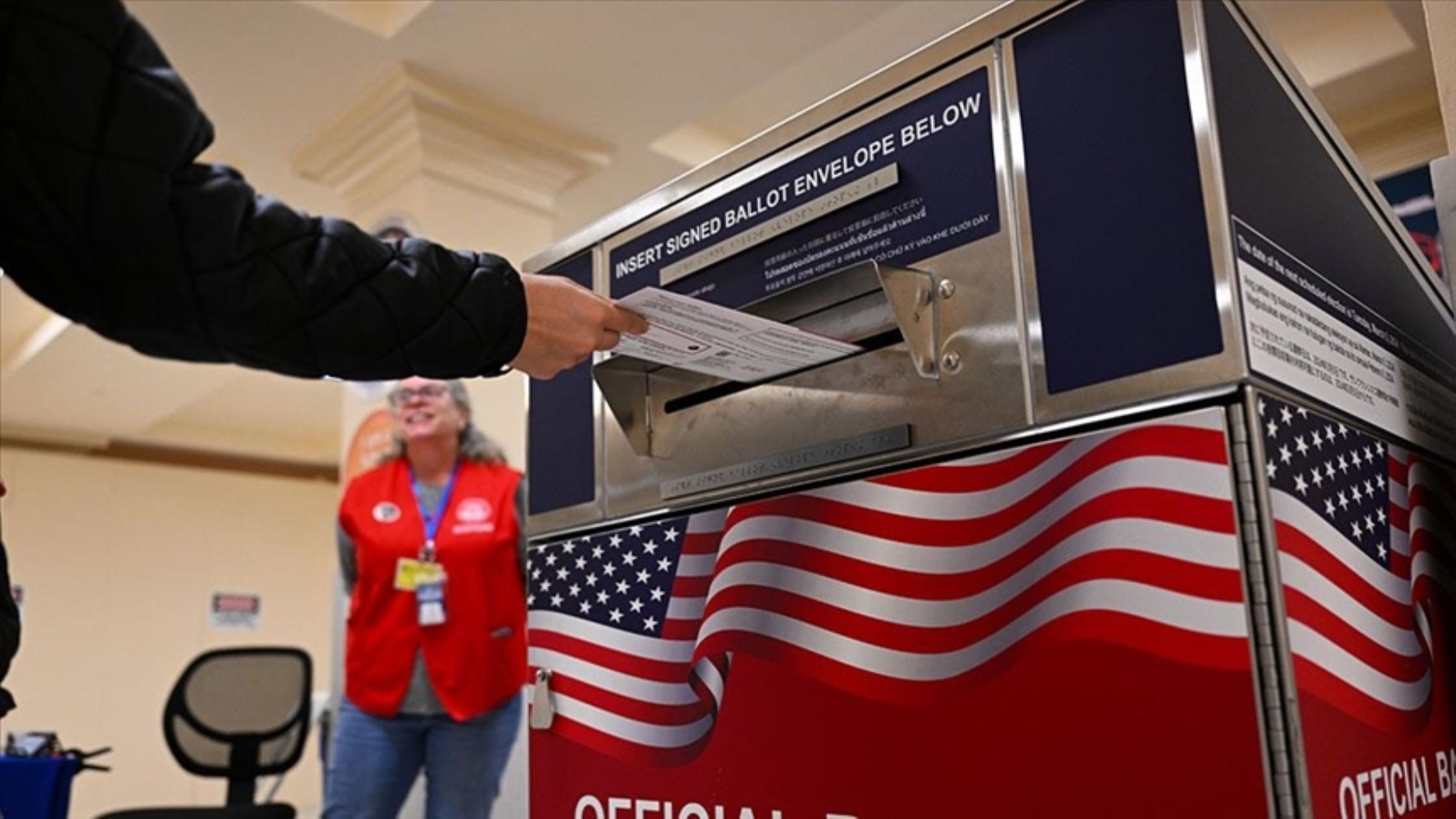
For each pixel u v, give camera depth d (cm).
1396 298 96
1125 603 70
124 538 788
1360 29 371
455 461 298
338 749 277
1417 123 390
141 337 68
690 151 428
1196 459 69
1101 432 73
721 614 93
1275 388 70
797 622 87
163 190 63
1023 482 77
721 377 95
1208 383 69
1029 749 73
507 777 274
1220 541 67
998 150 82
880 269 81
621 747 99
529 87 362
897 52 380
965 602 78
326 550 902
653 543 101
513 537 285
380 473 298
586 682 104
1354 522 76
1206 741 65
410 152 364
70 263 64
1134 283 73
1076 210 77
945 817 76
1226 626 66
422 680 273
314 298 70
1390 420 87
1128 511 71
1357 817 67
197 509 830
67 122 60
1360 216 92
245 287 66
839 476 88
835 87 408
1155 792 67
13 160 60
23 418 732
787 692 87
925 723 78
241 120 375
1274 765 63
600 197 451
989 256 81
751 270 99
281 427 877
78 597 758
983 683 76
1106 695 70
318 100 364
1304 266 78
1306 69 381
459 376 81
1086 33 78
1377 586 77
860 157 91
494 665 277
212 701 436
